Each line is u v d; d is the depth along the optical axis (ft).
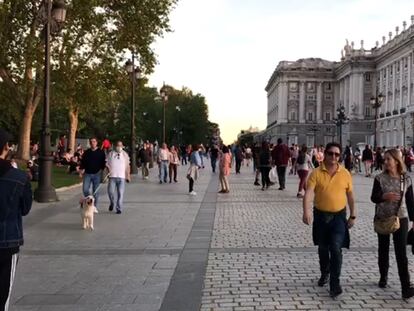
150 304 21.89
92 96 111.24
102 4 104.99
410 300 22.50
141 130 316.40
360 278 26.08
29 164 81.35
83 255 31.42
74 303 22.06
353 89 438.81
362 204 58.70
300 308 21.40
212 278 26.09
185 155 183.01
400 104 371.97
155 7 108.58
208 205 57.31
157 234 38.65
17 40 98.48
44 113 58.59
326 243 24.04
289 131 508.94
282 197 66.44
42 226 42.06
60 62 102.63
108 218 46.96
